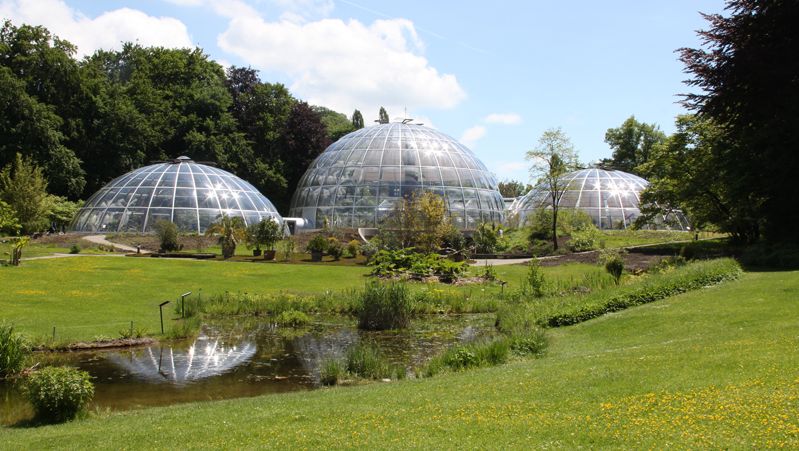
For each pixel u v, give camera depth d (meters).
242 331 23.42
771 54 30.45
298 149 83.50
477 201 67.81
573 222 57.78
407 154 67.38
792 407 8.58
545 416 9.56
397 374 16.53
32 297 25.64
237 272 36.00
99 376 16.83
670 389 10.23
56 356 18.86
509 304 26.75
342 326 24.62
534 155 52.38
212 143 75.06
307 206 69.50
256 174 78.50
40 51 63.97
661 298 23.31
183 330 22.00
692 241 46.53
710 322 17.52
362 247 45.91
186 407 13.12
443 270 36.75
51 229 58.66
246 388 15.74
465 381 13.42
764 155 31.50
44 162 60.56
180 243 48.69
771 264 28.44
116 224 56.25
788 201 31.73
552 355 17.28
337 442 9.18
